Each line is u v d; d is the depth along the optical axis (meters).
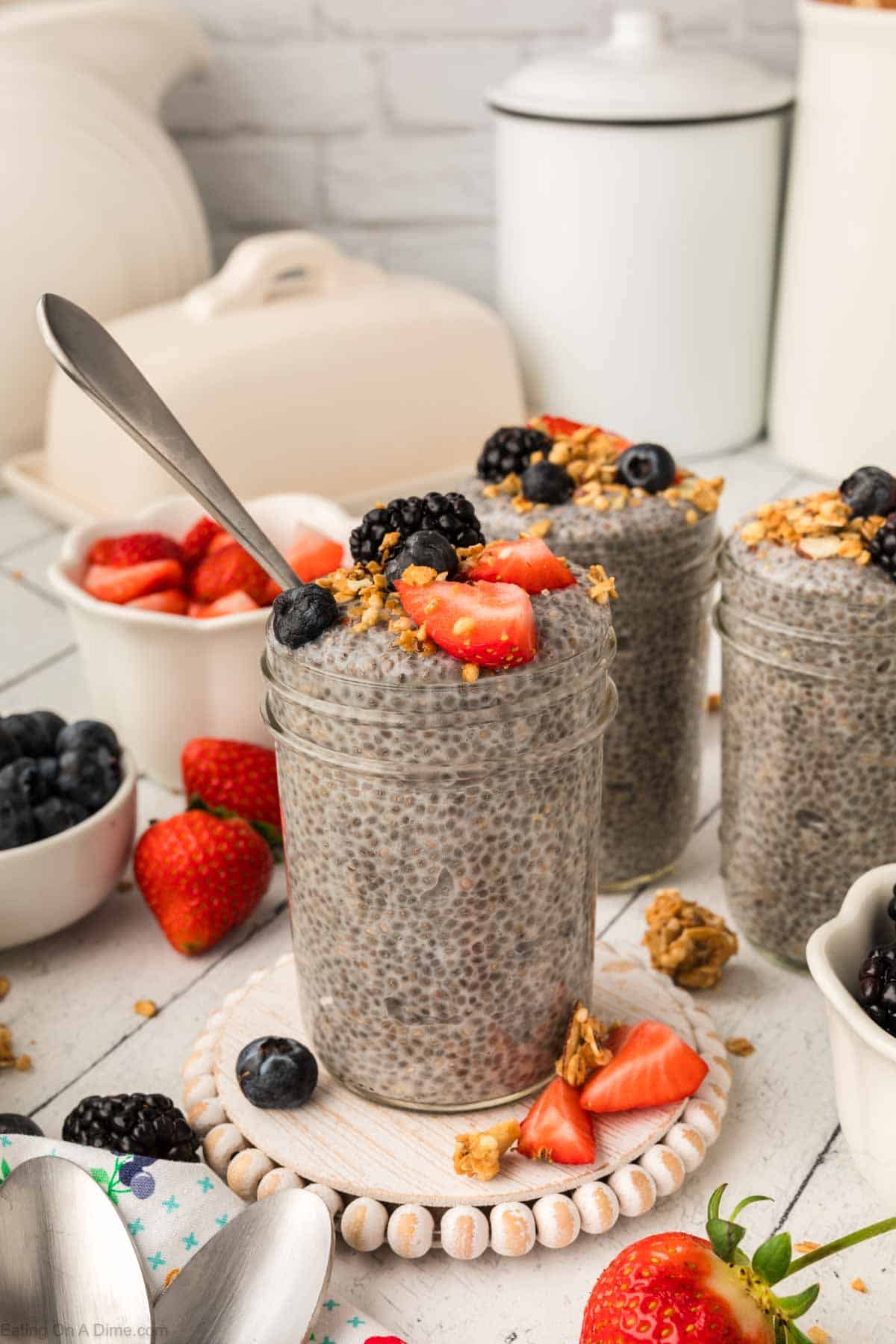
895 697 0.76
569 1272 0.66
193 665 1.00
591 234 1.47
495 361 1.50
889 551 0.74
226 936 0.92
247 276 1.42
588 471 0.86
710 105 1.40
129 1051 0.81
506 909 0.66
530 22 1.68
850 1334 0.62
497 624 0.60
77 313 0.66
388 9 1.67
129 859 0.92
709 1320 0.54
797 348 1.49
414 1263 0.67
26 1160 0.66
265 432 1.36
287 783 0.68
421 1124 0.71
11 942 0.87
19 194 1.47
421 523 0.68
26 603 1.33
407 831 0.64
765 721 0.80
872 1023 0.63
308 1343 0.60
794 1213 0.69
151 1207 0.65
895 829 0.79
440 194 1.78
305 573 1.03
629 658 0.86
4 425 1.55
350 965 0.68
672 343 1.51
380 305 1.46
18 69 1.46
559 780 0.65
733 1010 0.83
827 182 1.39
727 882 0.88
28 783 0.87
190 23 1.56
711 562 0.88
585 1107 0.71
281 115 1.73
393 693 0.61
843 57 1.33
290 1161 0.69
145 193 1.55
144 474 1.32
